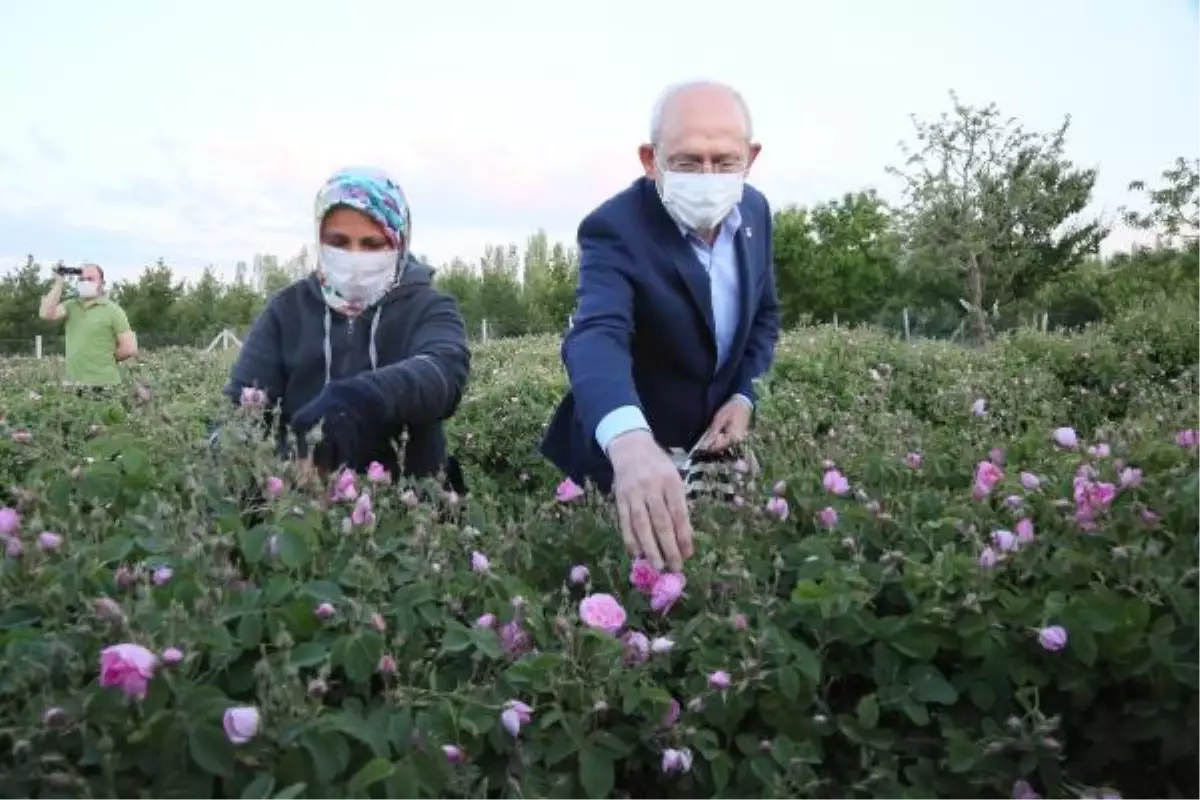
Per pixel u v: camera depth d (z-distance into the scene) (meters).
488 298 40.47
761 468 2.85
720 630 2.01
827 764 2.05
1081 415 7.80
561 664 1.85
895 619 2.06
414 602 1.95
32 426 4.04
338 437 2.52
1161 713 2.10
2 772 1.56
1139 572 2.19
